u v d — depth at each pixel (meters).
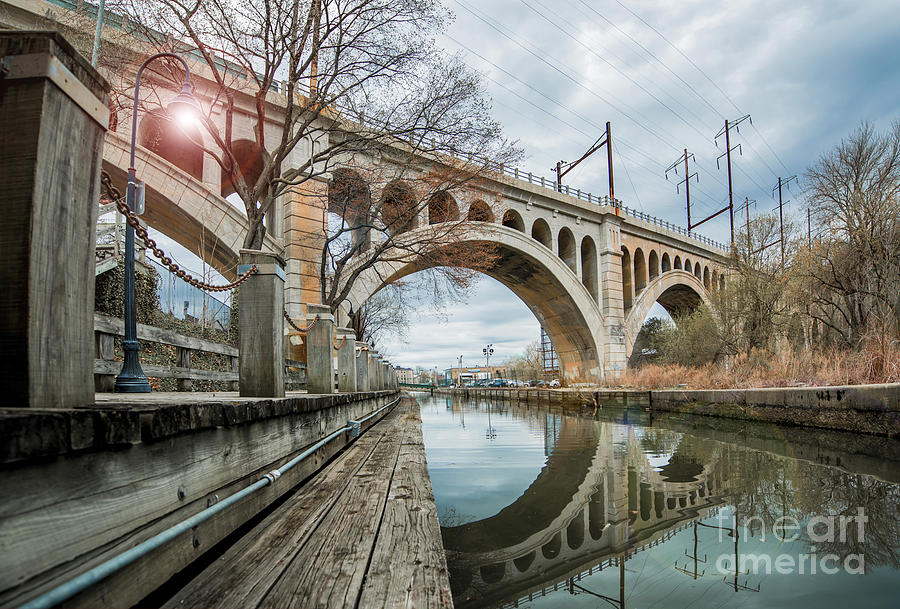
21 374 1.71
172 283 12.38
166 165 16.66
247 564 2.52
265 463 3.76
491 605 3.17
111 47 12.65
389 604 2.04
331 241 18.20
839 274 17.47
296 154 19.66
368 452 6.85
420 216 23.92
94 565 1.72
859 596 3.10
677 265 44.47
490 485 6.75
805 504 5.43
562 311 36.59
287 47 12.91
